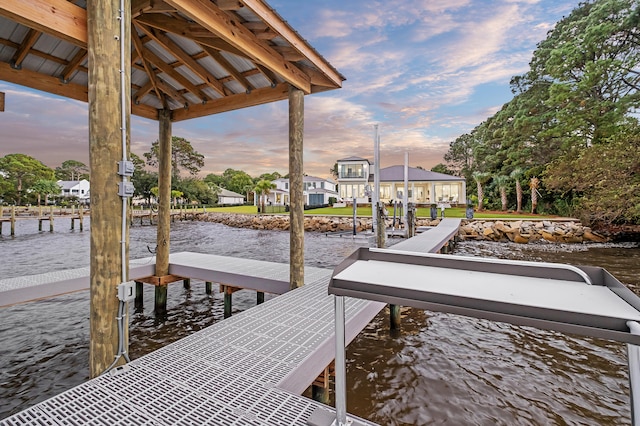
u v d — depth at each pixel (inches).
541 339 174.1
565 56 673.6
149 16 131.1
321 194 1374.3
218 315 207.3
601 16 648.4
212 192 1802.4
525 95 889.5
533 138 795.4
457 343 169.0
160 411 62.8
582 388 127.6
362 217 764.6
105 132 82.0
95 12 81.4
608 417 109.7
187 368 81.4
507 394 123.2
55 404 65.1
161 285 210.8
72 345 163.2
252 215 980.6
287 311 126.2
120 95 84.7
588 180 506.3
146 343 167.5
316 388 98.7
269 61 140.5
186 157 1824.6
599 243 502.9
